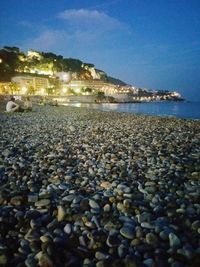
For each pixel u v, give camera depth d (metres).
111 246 0.82
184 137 3.27
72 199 1.19
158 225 0.93
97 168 1.74
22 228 0.93
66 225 0.93
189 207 1.10
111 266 0.72
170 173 1.61
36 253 0.78
